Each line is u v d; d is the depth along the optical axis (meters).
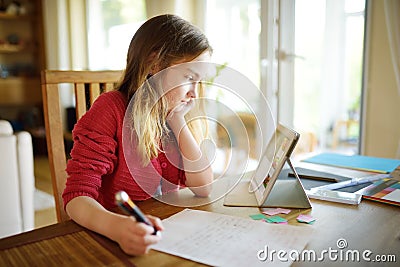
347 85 2.34
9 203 2.04
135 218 0.62
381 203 0.85
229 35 2.70
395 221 0.75
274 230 0.70
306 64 2.40
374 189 0.93
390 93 1.96
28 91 4.92
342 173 1.11
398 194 0.89
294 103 2.42
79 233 0.69
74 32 4.58
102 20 4.40
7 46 4.81
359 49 2.17
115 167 0.94
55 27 4.63
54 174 1.10
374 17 1.99
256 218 0.76
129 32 3.93
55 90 1.12
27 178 2.11
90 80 1.21
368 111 2.07
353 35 2.20
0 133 2.01
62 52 4.61
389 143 1.99
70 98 4.61
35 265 0.58
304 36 2.35
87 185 0.80
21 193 2.09
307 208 0.82
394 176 1.06
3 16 4.74
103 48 4.44
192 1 2.80
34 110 5.11
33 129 4.93
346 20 2.22
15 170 2.03
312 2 2.30
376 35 1.99
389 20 1.91
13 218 2.06
